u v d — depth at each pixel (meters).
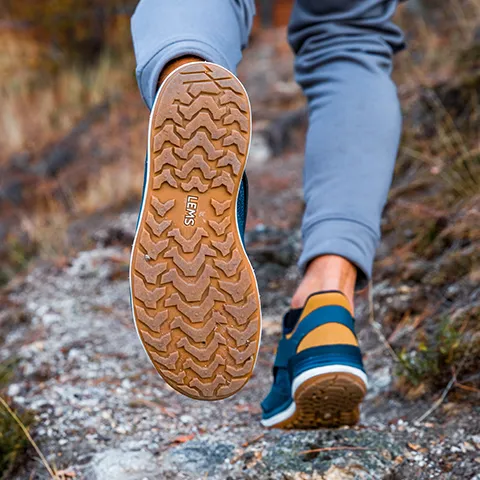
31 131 5.51
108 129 5.19
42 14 6.56
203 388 1.28
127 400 1.87
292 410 1.48
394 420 1.62
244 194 1.34
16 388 1.97
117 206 3.80
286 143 4.04
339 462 1.41
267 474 1.42
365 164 1.50
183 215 1.26
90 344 2.21
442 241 2.25
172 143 1.25
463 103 2.89
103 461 1.54
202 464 1.50
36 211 4.43
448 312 1.92
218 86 1.25
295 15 1.64
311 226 1.49
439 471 1.40
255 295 1.27
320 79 1.58
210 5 1.36
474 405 1.59
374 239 1.48
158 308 1.25
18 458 1.66
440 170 2.58
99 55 6.70
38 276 2.77
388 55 1.63
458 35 3.68
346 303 1.43
